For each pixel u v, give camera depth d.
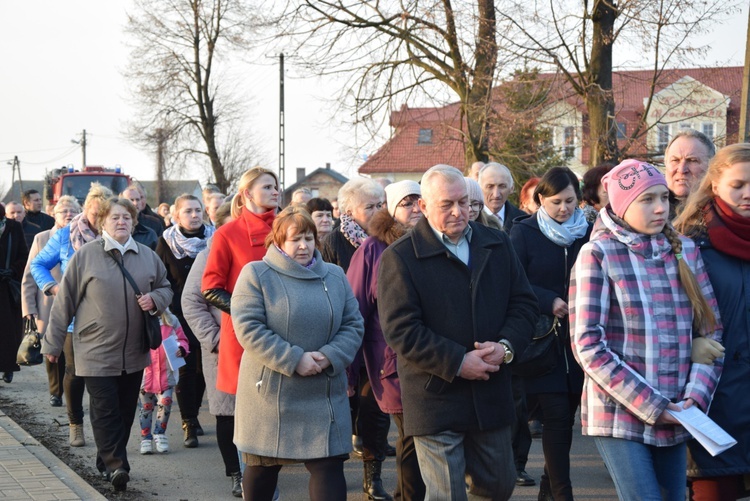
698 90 18.17
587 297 4.29
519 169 19.44
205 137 41.62
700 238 4.48
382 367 5.89
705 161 5.45
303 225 5.33
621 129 18.38
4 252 11.53
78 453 8.12
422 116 21.27
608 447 4.29
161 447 8.31
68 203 9.84
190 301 6.76
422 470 4.71
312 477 5.18
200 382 8.76
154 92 40.47
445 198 4.60
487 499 4.73
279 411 5.14
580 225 6.31
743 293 4.38
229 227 6.38
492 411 4.59
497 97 19.06
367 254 6.09
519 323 4.68
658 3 17.02
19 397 10.89
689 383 4.21
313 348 5.25
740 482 4.43
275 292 5.29
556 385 5.91
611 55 18.09
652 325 4.23
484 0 18.98
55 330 6.88
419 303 4.65
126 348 6.89
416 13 19.58
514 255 4.84
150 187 53.16
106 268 6.89
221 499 6.80
